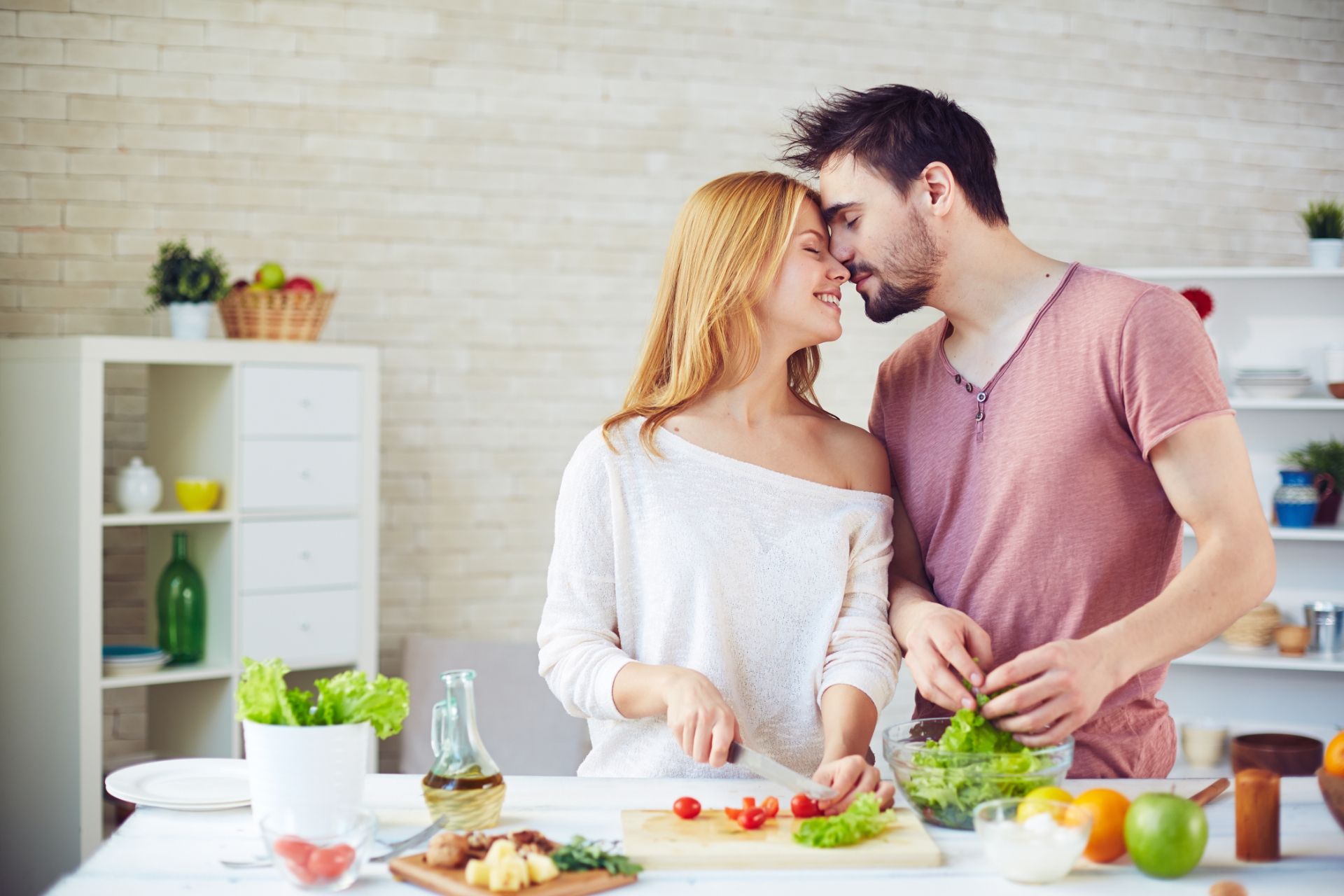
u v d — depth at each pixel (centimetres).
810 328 172
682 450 172
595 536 170
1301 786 154
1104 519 163
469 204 397
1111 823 128
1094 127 445
